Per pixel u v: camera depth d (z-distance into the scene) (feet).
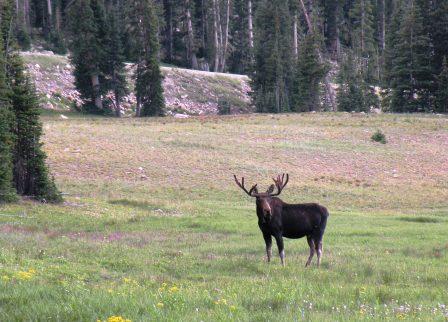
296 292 113.29
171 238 242.17
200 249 206.90
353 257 189.47
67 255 170.40
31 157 349.82
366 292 118.42
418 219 342.85
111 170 476.54
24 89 352.08
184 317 81.25
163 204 375.04
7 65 356.18
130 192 425.69
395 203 426.51
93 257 172.14
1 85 330.95
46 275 129.29
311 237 174.91
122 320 77.10
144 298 94.89
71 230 264.31
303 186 459.32
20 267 134.00
